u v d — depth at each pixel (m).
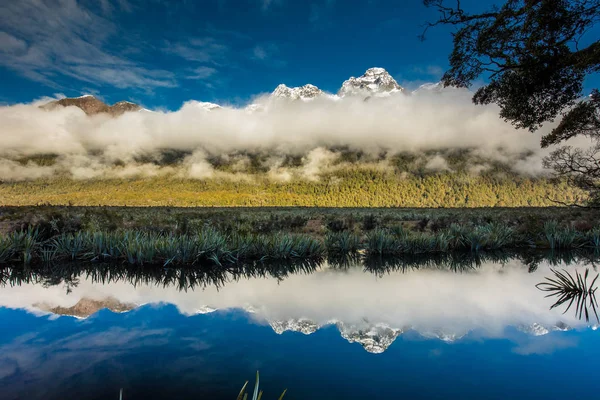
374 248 11.48
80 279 7.54
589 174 13.86
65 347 3.77
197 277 7.89
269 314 5.07
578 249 12.68
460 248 12.40
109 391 2.74
